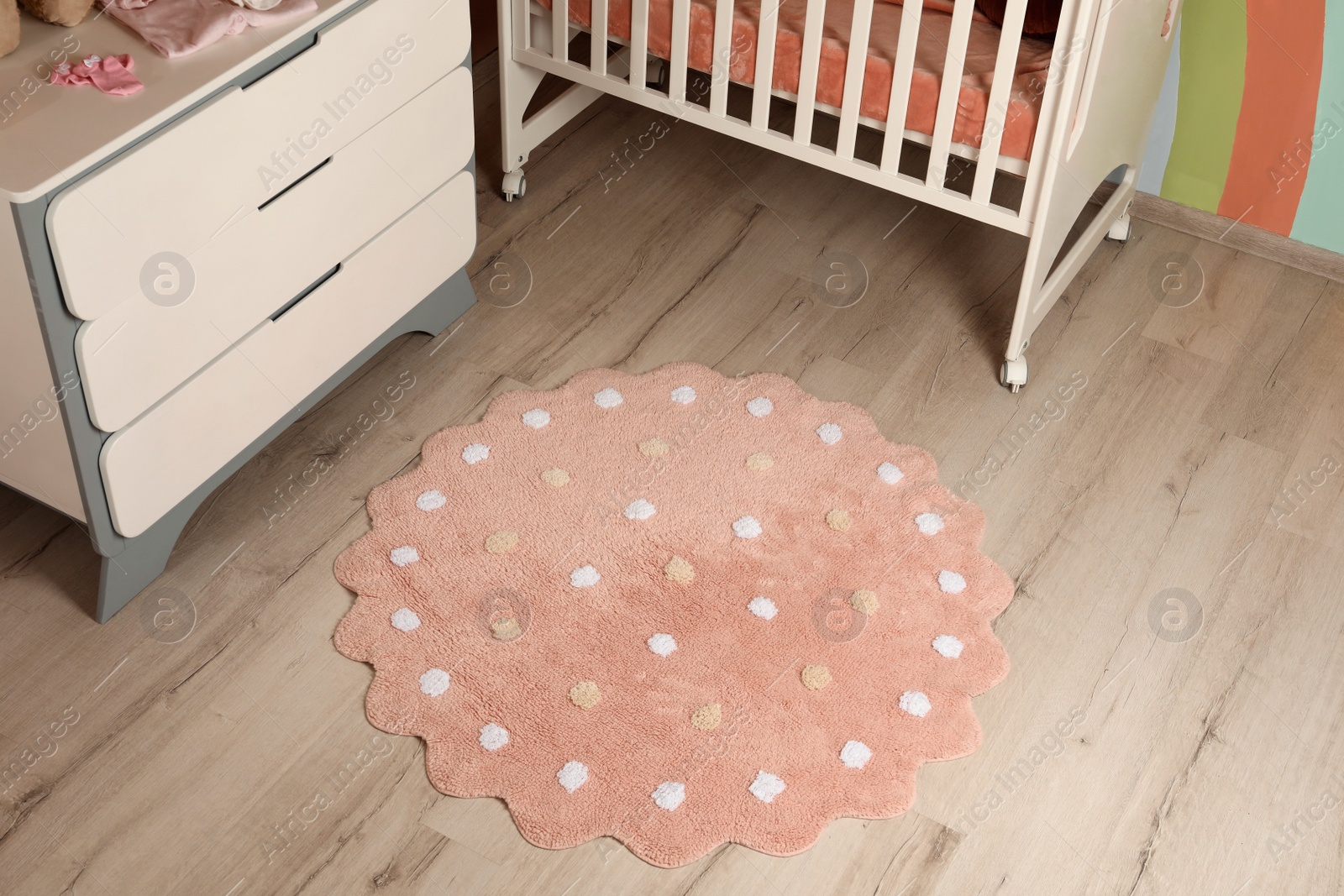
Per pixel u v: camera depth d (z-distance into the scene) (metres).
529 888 1.64
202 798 1.72
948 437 2.29
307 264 1.99
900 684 1.88
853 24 2.20
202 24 1.75
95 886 1.62
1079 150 2.16
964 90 2.17
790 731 1.81
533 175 2.84
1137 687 1.90
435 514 2.11
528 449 2.23
